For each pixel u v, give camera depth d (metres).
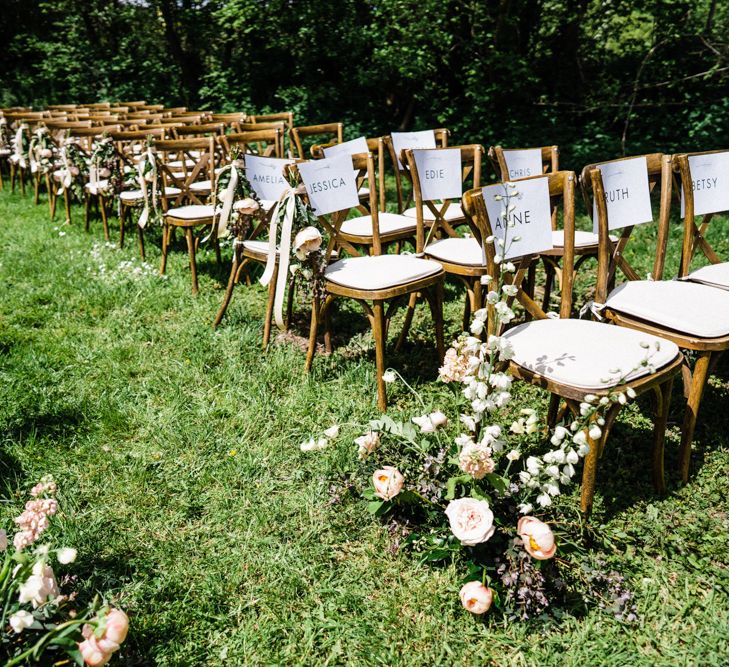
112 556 2.15
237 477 2.53
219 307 4.19
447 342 3.64
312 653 1.83
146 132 5.39
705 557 2.08
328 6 11.25
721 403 2.95
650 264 4.87
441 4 9.40
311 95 11.77
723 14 9.47
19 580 1.54
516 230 2.30
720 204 2.96
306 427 2.83
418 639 1.86
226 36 13.43
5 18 16.09
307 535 2.21
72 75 14.52
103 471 2.59
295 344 3.64
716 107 8.98
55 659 1.66
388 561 2.12
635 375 2.05
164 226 4.73
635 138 9.72
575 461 1.84
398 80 10.92
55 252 5.52
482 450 1.91
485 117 10.04
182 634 1.88
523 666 1.77
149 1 13.75
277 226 3.20
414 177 3.48
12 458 2.64
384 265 3.11
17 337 3.77
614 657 1.77
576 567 2.01
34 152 7.02
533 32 10.10
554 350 2.22
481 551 1.97
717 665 1.74
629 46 10.52
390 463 2.34
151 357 3.51
